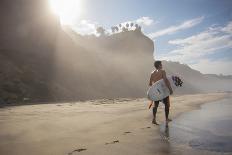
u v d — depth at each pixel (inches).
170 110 367.2
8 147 145.1
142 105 487.2
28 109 455.5
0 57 1375.5
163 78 264.4
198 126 214.8
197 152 129.8
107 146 144.5
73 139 165.8
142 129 204.7
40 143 154.6
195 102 543.2
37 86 1327.5
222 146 142.6
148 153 128.4
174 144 148.9
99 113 341.4
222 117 271.3
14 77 1266.0
